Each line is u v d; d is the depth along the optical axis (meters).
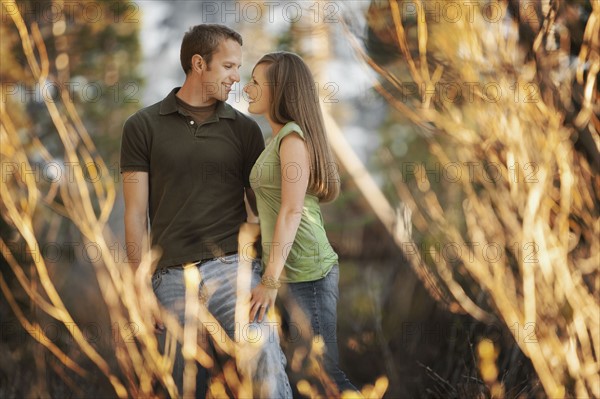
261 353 5.20
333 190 5.41
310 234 5.32
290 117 5.32
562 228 5.01
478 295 6.90
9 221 6.46
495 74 5.49
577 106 5.48
